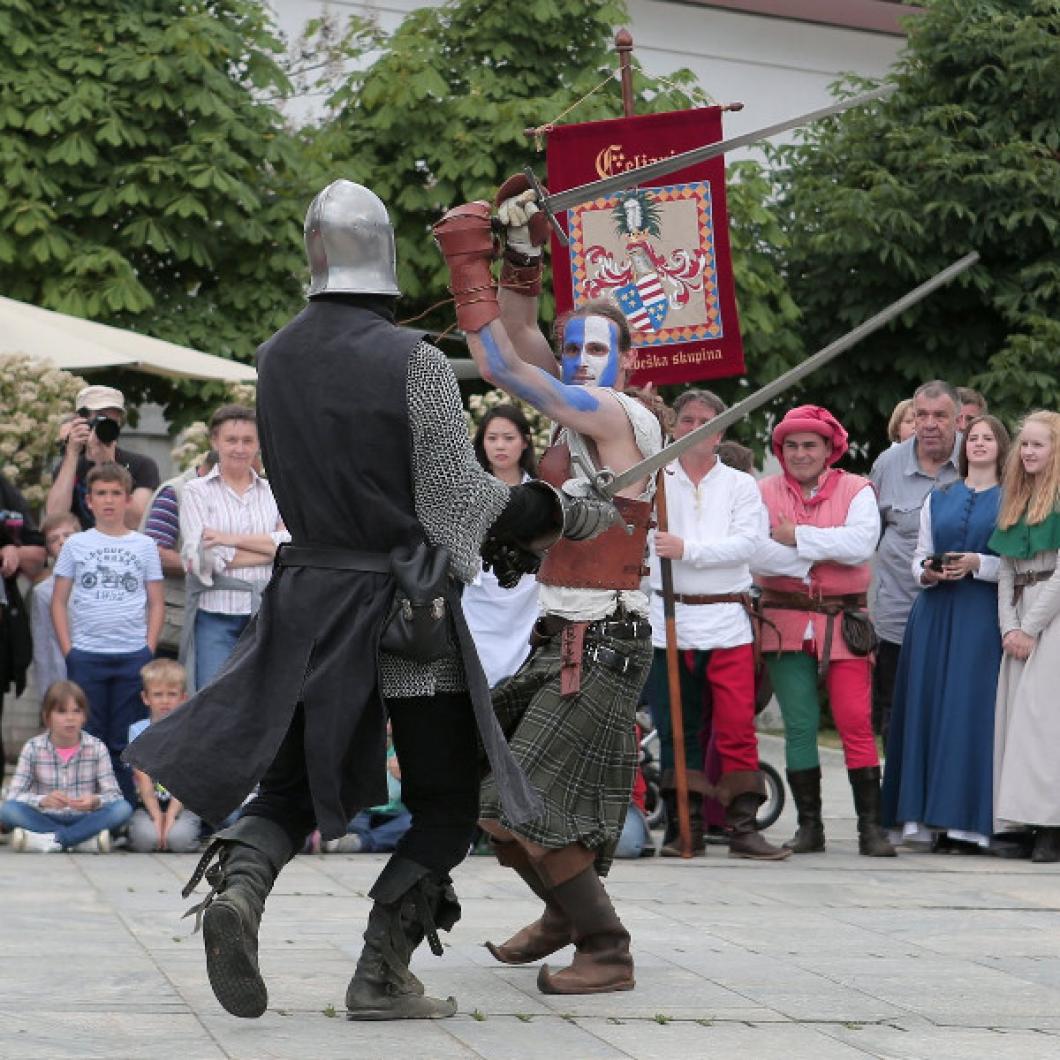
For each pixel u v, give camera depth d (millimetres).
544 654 8164
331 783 6809
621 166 12828
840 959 9055
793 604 14031
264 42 25562
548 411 7844
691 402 13586
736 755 13750
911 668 14438
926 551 14453
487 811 8180
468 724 7238
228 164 24016
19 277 24094
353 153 25266
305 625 6969
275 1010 7410
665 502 13336
